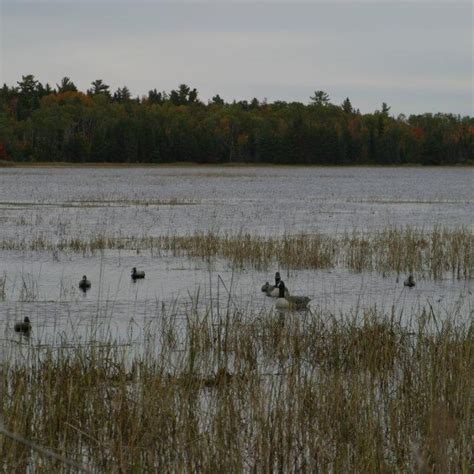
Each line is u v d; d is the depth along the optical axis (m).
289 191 163.50
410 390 26.38
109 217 98.94
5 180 196.88
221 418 23.14
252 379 26.19
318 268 61.25
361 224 94.12
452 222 97.38
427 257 63.56
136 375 26.22
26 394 24.41
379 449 21.45
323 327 34.25
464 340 29.67
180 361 28.31
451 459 20.23
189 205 120.69
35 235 79.06
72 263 62.66
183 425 22.98
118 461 21.23
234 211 110.44
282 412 23.19
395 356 31.11
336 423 23.58
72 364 27.03
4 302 46.12
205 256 65.62
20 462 21.20
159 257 66.12
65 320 40.84
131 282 54.62
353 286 53.66
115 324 39.69
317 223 95.06
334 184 198.38
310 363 30.48
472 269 59.41
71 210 108.50
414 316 42.25
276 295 49.06
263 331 34.72
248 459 22.66
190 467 21.30
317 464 21.86
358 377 26.20
